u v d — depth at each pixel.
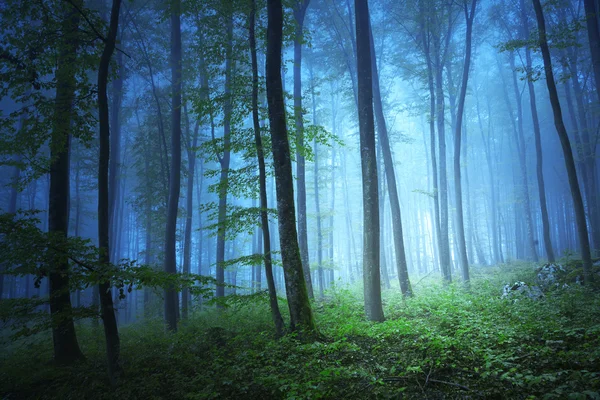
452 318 9.06
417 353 6.75
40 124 9.49
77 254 7.47
